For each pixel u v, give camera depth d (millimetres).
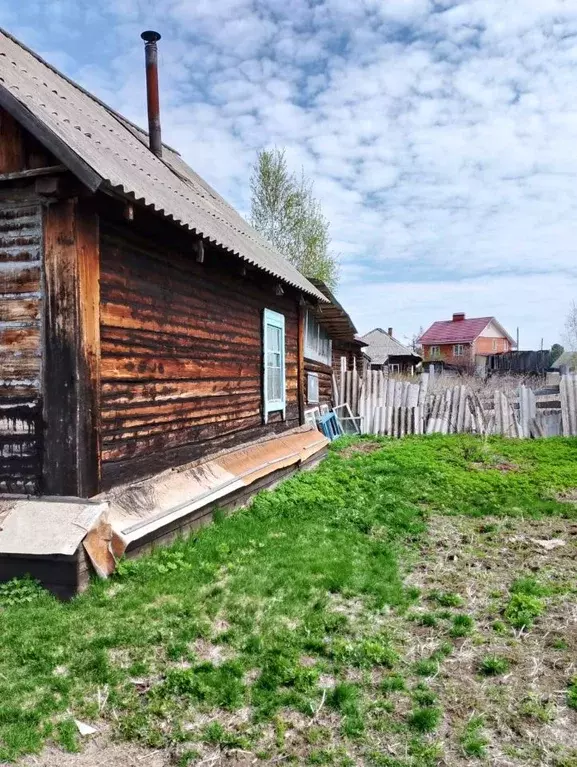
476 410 13711
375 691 3172
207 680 3205
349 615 4070
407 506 6934
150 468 5652
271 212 28719
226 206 11953
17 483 4684
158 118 9242
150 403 5664
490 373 35938
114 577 4453
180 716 2943
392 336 48781
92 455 4645
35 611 3922
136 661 3402
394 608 4207
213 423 7219
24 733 2781
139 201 4398
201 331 6875
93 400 4656
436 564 5137
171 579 4492
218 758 2678
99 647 3514
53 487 4566
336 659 3469
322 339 15211
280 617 3975
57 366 4543
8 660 3383
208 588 4402
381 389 14570
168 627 3773
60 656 3404
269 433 9398
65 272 4500
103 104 9008
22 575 4262
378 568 4898
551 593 4457
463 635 3799
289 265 12781
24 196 4582
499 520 6523
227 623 3887
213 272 7230
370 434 14172
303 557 5043
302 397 11414
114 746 2748
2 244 4699
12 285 4684
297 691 3150
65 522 4328
